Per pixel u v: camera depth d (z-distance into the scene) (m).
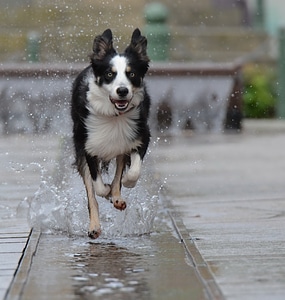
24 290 7.67
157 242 10.04
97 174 10.48
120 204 10.34
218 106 26.81
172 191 14.74
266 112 32.78
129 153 10.57
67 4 18.47
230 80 26.81
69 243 9.98
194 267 8.57
